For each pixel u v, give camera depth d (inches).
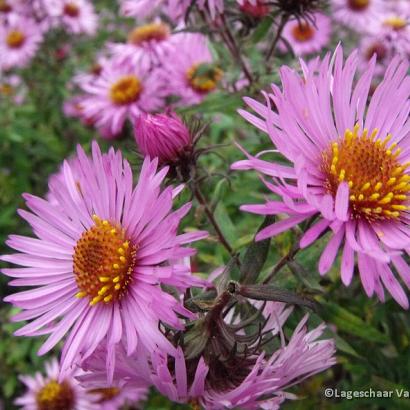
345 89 4.0
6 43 13.2
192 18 7.8
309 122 3.8
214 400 3.4
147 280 3.6
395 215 3.8
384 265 3.2
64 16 13.4
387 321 6.1
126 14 8.1
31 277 4.1
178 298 3.8
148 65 9.4
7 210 11.5
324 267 3.2
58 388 8.0
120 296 3.8
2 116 12.6
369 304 6.2
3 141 12.2
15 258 4.1
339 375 7.4
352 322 5.4
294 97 3.7
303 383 6.7
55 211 4.2
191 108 7.2
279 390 3.7
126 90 9.4
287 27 10.0
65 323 3.9
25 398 8.3
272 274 4.5
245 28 7.1
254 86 6.9
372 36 9.9
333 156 3.9
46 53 13.9
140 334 3.4
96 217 4.0
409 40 9.2
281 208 3.2
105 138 10.3
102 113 9.7
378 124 4.1
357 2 10.7
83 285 3.9
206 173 5.4
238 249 5.5
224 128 9.4
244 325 3.8
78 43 14.9
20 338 9.1
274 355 3.5
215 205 5.5
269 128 3.3
